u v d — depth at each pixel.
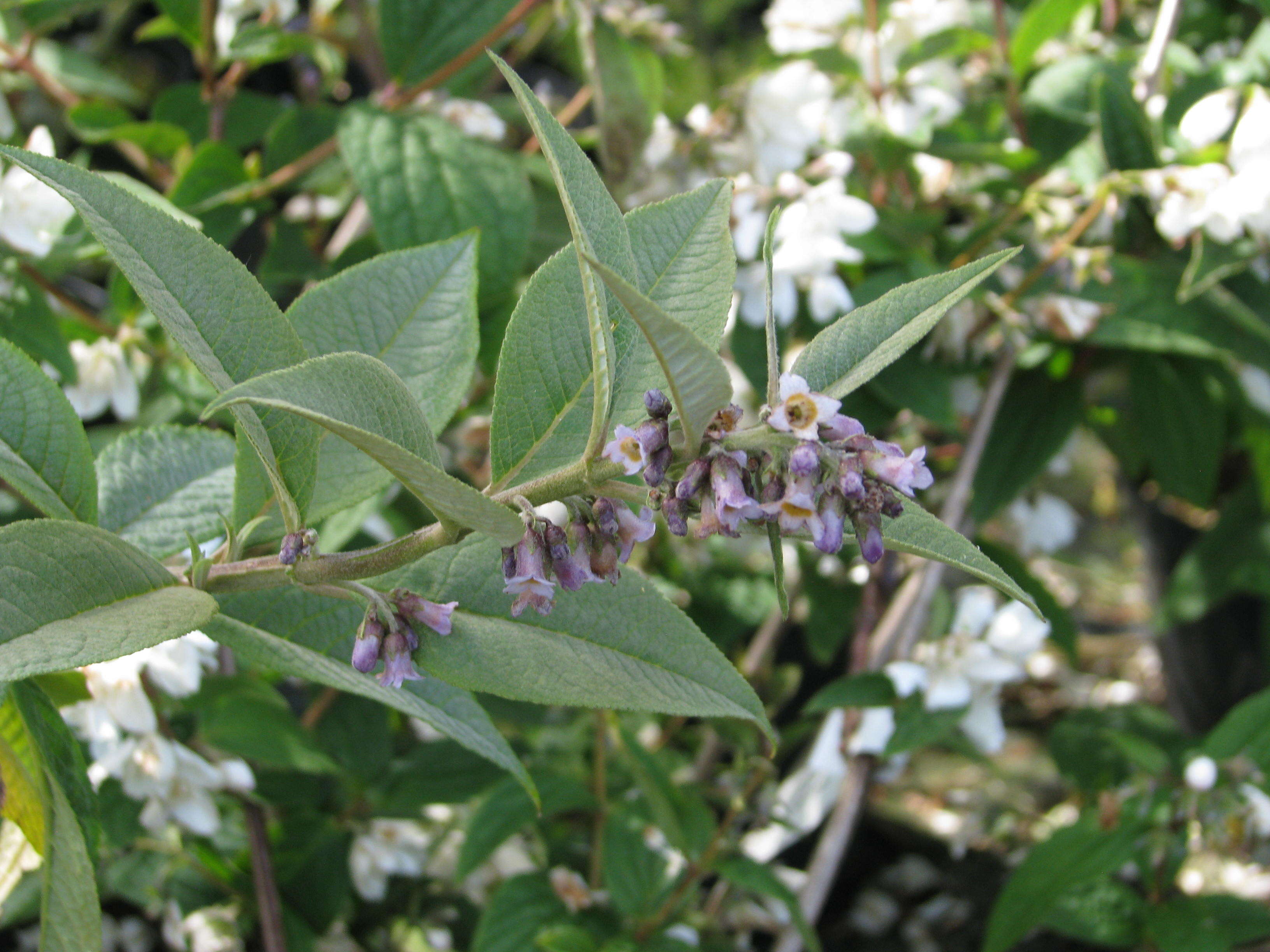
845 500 0.23
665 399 0.24
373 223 0.46
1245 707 0.49
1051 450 0.58
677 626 0.28
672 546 0.65
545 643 0.27
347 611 0.30
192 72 0.92
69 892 0.27
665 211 0.28
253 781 0.44
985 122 0.60
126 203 0.25
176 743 0.41
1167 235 0.50
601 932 0.48
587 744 0.58
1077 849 0.48
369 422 0.23
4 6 0.46
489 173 0.48
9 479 0.28
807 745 0.73
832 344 0.25
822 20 0.59
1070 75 0.57
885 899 0.70
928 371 0.53
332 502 0.30
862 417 0.55
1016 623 0.50
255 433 0.25
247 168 0.54
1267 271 0.53
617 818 0.50
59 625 0.24
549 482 0.25
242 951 0.48
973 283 0.25
